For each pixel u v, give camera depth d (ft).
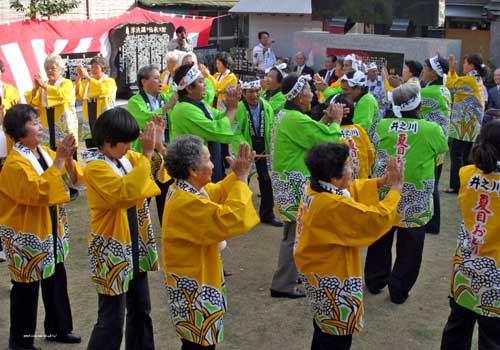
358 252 12.23
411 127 16.60
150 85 19.38
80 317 16.46
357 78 19.90
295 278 17.63
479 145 11.90
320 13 41.24
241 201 11.14
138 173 11.64
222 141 17.26
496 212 11.82
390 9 38.34
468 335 13.05
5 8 39.75
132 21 43.60
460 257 12.48
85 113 28.48
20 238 13.33
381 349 15.07
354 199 12.69
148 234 13.04
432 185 16.78
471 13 45.11
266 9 47.26
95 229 12.33
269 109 22.70
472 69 27.14
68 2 40.98
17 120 12.79
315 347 12.93
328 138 16.24
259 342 15.31
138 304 13.24
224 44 56.39
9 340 14.57
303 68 37.24
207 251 11.60
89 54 40.57
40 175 12.92
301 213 12.30
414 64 24.43
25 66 35.78
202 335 11.55
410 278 17.26
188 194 11.15
